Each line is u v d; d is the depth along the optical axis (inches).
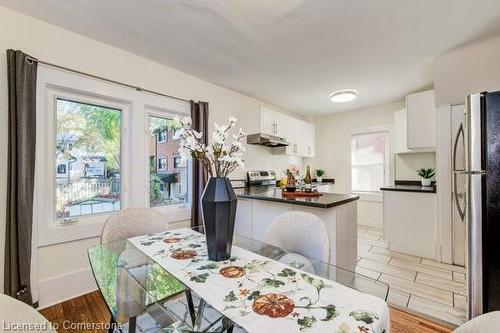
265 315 28.5
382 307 30.0
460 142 95.7
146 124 102.5
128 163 96.7
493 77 87.1
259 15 70.6
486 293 56.1
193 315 32.4
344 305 30.4
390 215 124.8
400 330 62.7
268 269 42.1
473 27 77.3
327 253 49.9
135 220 66.5
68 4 66.7
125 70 93.4
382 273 97.5
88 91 83.7
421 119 119.3
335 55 96.3
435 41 86.0
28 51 71.6
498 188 54.7
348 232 91.1
